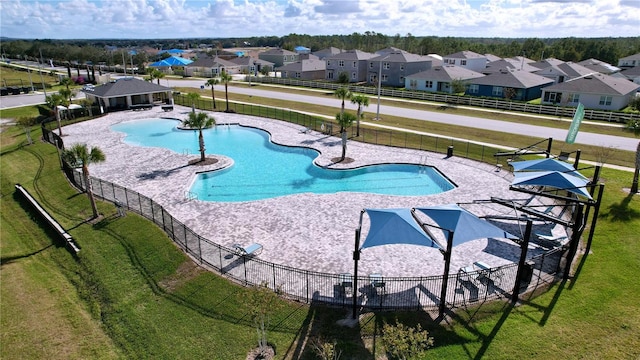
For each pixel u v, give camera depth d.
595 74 67.50
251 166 36.00
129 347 15.66
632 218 24.77
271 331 15.61
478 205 27.19
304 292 17.70
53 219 25.98
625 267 19.75
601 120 55.69
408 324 15.73
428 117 57.56
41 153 39.31
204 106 62.81
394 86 90.12
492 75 75.31
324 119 53.97
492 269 18.20
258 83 95.19
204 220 24.67
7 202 30.42
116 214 25.39
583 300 17.27
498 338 15.09
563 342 14.95
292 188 30.84
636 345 14.83
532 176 22.41
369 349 14.55
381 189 30.78
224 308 16.88
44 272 21.27
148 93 60.34
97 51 144.38
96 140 43.31
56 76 102.06
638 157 28.41
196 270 19.39
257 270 19.34
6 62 149.38
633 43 197.25
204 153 37.47
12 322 17.53
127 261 20.75
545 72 84.88
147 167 34.56
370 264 19.91
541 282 18.58
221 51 183.75
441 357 14.23
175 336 15.79
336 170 34.38
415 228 16.47
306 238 22.52
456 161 36.50
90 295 18.98
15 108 63.09
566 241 22.03
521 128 50.81
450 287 18.08
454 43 168.38
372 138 44.59
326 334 15.32
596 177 21.89
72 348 15.92
